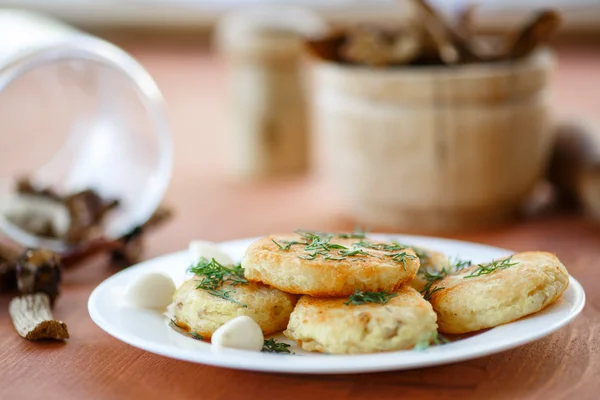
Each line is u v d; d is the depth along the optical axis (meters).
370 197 0.87
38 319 0.65
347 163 0.87
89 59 0.81
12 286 0.73
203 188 1.07
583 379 0.56
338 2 1.72
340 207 0.96
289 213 0.94
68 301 0.71
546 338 0.61
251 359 0.53
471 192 0.84
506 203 0.87
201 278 0.62
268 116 1.07
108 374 0.58
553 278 0.58
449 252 0.69
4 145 0.89
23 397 0.56
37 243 0.78
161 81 1.82
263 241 0.61
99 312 0.60
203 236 0.87
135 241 0.81
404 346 0.55
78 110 0.92
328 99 0.88
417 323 0.55
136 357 0.60
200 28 1.92
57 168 0.91
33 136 0.91
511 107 0.83
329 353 0.55
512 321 0.57
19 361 0.61
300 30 1.06
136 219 0.82
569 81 1.60
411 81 0.82
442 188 0.84
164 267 0.67
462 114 0.82
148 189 0.85
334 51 0.89
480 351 0.53
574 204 0.94
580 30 1.75
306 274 0.57
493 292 0.57
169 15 1.92
